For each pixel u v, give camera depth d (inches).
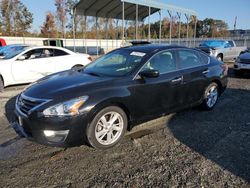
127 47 198.4
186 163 133.3
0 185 113.7
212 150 147.7
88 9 904.3
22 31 1653.5
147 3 764.6
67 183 115.8
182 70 188.1
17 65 313.9
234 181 117.4
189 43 1056.8
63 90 138.9
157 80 167.9
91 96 137.5
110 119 148.6
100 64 186.2
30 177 120.0
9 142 156.5
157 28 2095.2
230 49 650.8
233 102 253.1
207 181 117.4
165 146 152.7
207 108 219.5
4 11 1568.7
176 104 185.0
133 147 151.3
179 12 879.7
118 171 125.6
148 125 186.7
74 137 133.6
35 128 131.4
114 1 815.1
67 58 358.6
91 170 126.3
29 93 144.4
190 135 169.2
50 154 141.9
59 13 1638.8
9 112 213.8
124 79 154.7
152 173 123.9
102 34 1555.1
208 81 210.1
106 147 147.9
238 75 437.4
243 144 155.9
